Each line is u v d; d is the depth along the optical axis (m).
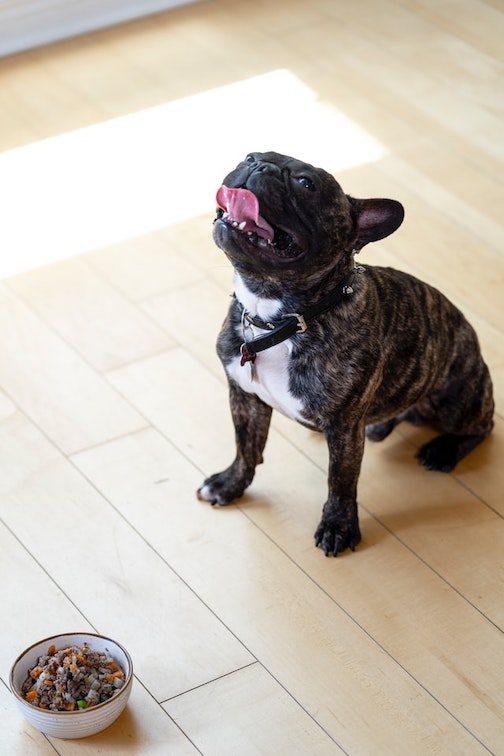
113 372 2.98
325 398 2.29
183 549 2.47
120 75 4.40
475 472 2.72
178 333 3.13
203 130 4.04
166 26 4.76
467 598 2.38
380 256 3.42
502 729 2.10
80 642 2.12
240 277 2.21
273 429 2.82
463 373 2.64
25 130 4.04
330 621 2.31
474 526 2.56
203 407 2.88
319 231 2.09
